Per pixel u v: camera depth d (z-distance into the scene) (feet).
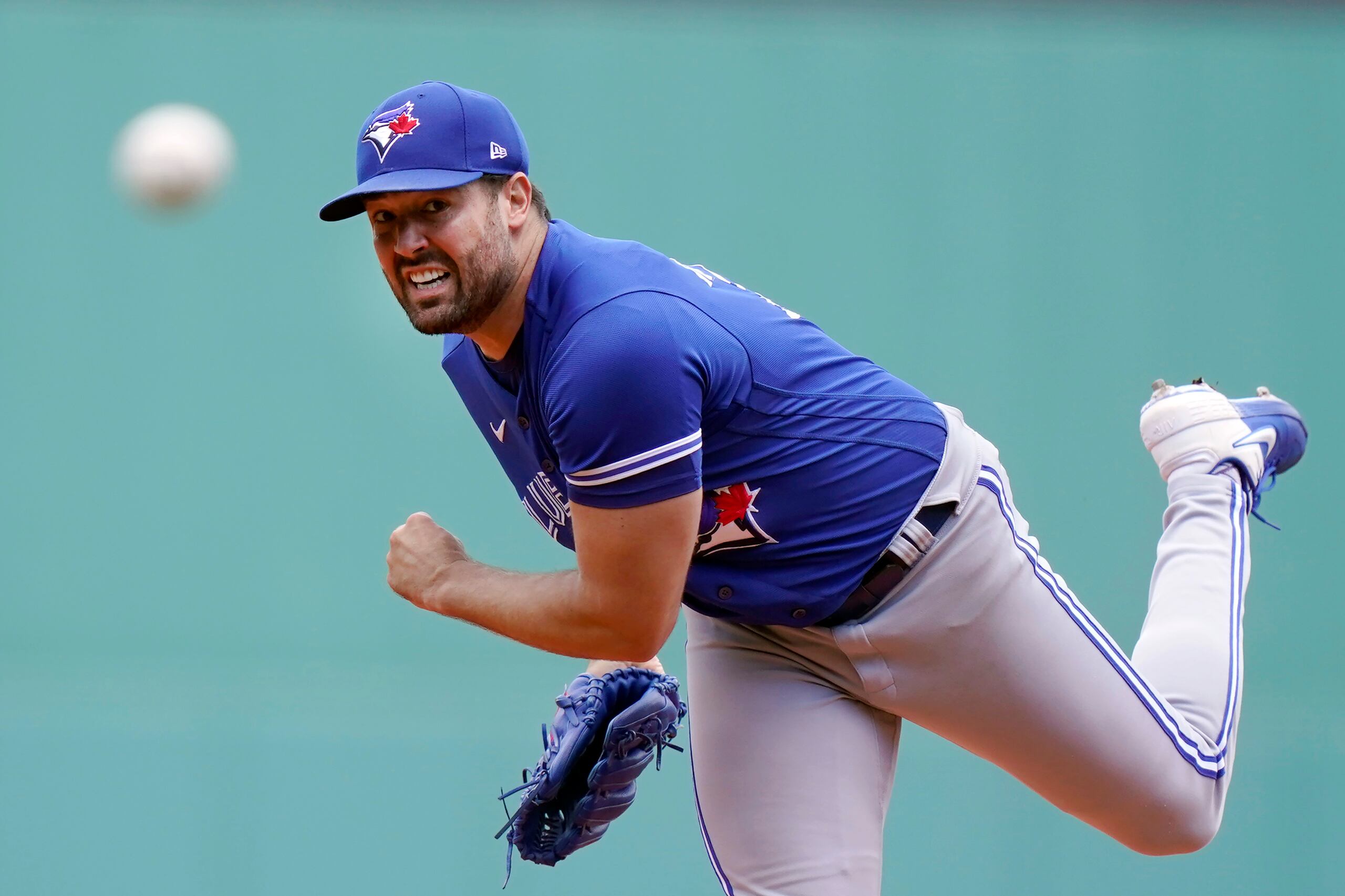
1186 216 66.49
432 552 23.50
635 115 67.21
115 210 65.05
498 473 65.51
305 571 64.69
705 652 24.79
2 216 64.69
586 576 20.66
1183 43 66.74
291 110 66.13
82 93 65.21
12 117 64.85
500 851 49.19
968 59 67.10
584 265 20.44
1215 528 26.91
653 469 19.61
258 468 64.90
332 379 65.41
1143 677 25.07
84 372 64.64
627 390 19.27
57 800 51.44
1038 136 66.85
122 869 48.57
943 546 22.34
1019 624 22.61
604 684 24.90
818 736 23.53
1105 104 66.74
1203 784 24.21
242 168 65.72
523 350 20.70
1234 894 48.24
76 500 64.28
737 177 67.21
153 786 52.49
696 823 50.67
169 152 61.87
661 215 67.10
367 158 19.85
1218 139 66.59
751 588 22.35
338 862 49.01
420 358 65.72
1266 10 66.80
